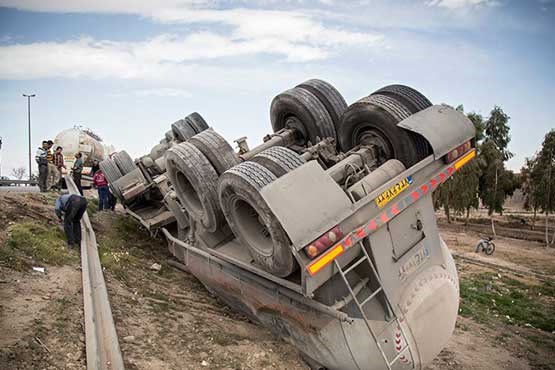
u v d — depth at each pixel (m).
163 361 4.79
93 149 21.03
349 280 4.71
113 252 8.40
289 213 4.07
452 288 5.31
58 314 5.12
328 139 6.06
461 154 5.45
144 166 9.62
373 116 5.53
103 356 4.53
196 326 5.94
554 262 21.00
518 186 34.59
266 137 7.09
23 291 5.51
